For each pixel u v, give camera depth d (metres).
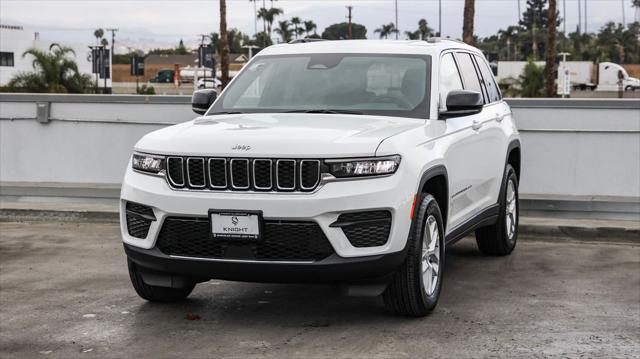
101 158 12.12
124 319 6.09
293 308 6.35
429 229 6.05
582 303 6.60
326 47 7.24
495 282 7.35
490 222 7.98
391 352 5.25
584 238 9.71
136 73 68.50
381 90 6.66
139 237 5.88
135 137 12.01
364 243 5.48
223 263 5.53
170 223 5.66
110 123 12.06
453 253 8.73
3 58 76.75
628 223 10.01
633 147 10.73
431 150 6.08
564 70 49.59
